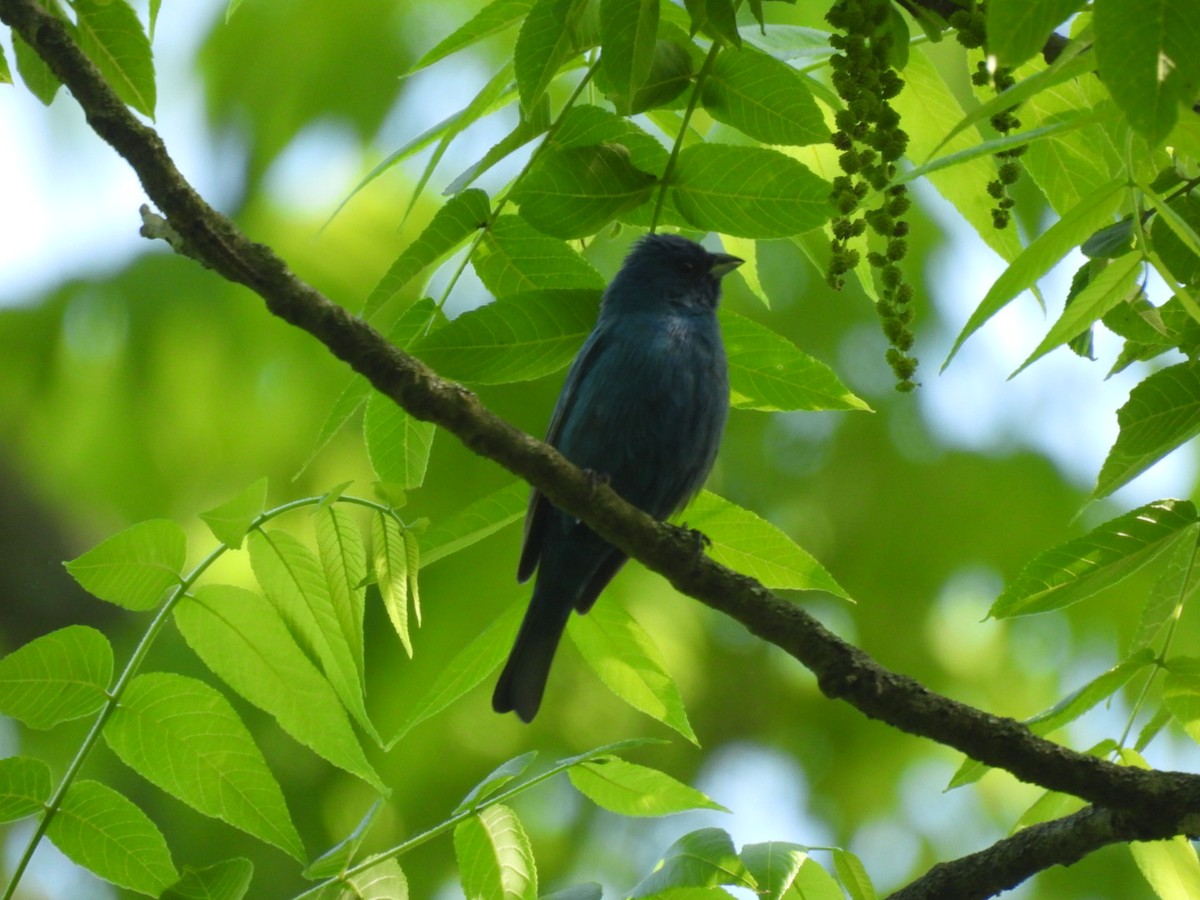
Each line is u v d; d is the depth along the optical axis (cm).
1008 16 359
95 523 1527
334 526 611
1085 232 467
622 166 655
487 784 599
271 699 593
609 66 551
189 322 1367
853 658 628
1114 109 451
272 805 575
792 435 1421
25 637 1502
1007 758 603
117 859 564
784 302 1405
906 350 573
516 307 660
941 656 1373
